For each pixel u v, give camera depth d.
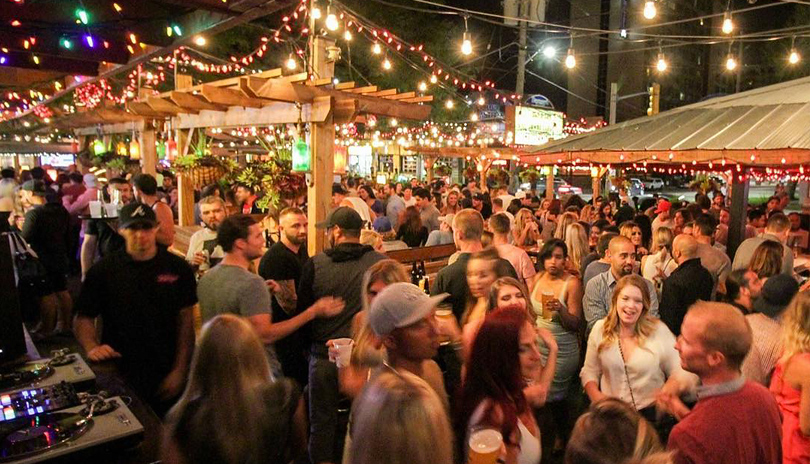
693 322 2.07
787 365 2.62
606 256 4.87
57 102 14.13
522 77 17.73
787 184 27.98
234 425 1.71
